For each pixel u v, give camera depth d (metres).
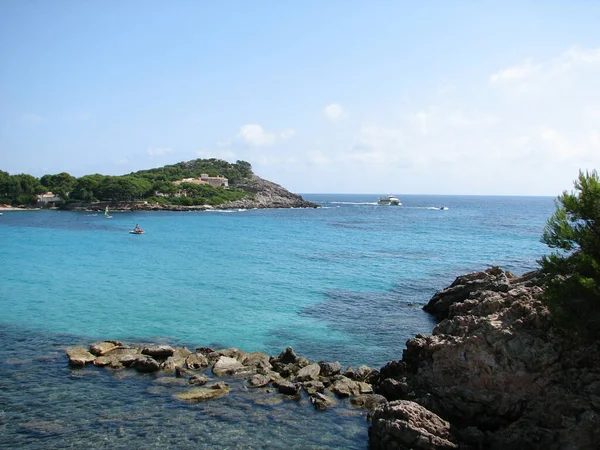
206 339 28.12
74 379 21.00
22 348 25.31
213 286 43.62
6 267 52.16
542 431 14.91
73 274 48.47
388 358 25.52
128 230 101.50
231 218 153.75
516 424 15.86
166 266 54.81
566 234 17.27
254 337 28.75
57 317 31.92
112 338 27.70
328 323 32.00
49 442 15.75
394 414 16.25
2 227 104.25
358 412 18.69
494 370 17.02
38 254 62.66
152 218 146.88
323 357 25.53
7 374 21.41
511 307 18.86
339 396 19.92
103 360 22.83
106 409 18.22
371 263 58.75
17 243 74.69
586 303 16.17
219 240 84.75
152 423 17.25
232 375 21.92
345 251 70.31
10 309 33.81
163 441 16.08
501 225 126.56
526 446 15.02
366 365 24.36
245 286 43.88
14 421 17.08
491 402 16.98
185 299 38.16
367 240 86.44
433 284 45.69
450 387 18.08
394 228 115.38
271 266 55.94
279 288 43.19
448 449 15.42
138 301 37.09
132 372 21.95
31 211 175.75
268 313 34.31
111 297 38.28
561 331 17.02
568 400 15.07
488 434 16.06
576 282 16.53
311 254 66.81
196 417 17.81
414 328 31.03
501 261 60.53
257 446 16.08
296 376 21.58
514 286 28.08
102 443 15.80
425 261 60.53
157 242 79.88
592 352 16.23
